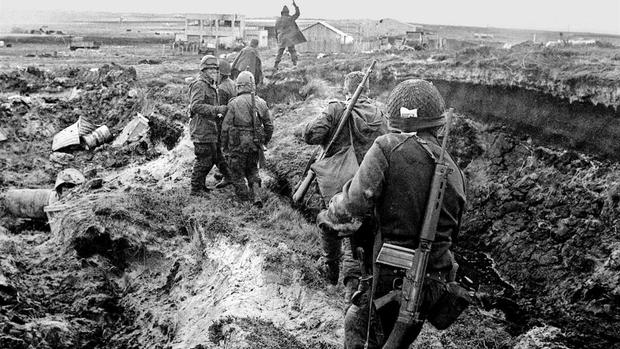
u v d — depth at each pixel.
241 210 10.89
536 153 12.41
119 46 38.00
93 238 10.53
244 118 10.88
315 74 17.59
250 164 11.13
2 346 8.81
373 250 4.66
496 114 13.38
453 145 13.60
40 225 12.99
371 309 4.63
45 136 18.30
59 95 21.55
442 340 8.09
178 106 16.86
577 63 12.71
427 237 4.45
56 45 39.47
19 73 22.80
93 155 16.91
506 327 9.65
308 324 7.76
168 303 9.53
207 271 9.58
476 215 12.47
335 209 4.64
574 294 10.03
